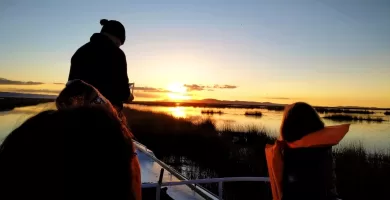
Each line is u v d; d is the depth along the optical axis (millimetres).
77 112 741
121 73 3350
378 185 11617
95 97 1548
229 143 20391
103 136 710
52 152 659
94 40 3311
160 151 18562
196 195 4855
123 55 3418
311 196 2490
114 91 3277
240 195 10812
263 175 13938
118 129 755
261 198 10539
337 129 2531
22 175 643
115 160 705
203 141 21234
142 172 6051
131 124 28984
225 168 14906
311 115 2646
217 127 29578
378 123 61125
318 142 2496
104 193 673
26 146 668
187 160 16469
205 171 14305
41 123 704
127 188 732
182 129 26562
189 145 20188
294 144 2605
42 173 644
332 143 2461
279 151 2713
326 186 2512
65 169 651
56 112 744
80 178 656
